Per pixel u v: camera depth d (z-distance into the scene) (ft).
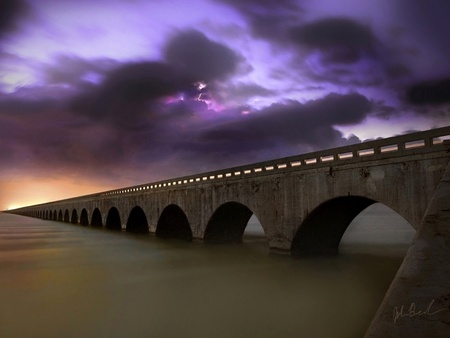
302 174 83.15
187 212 130.93
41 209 476.13
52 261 105.70
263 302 60.80
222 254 110.22
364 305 58.29
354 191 71.05
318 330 47.83
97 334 47.67
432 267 28.30
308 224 84.28
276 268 85.87
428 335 23.80
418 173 60.03
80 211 294.87
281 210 88.69
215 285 72.90
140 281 77.82
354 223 240.53
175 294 66.64
